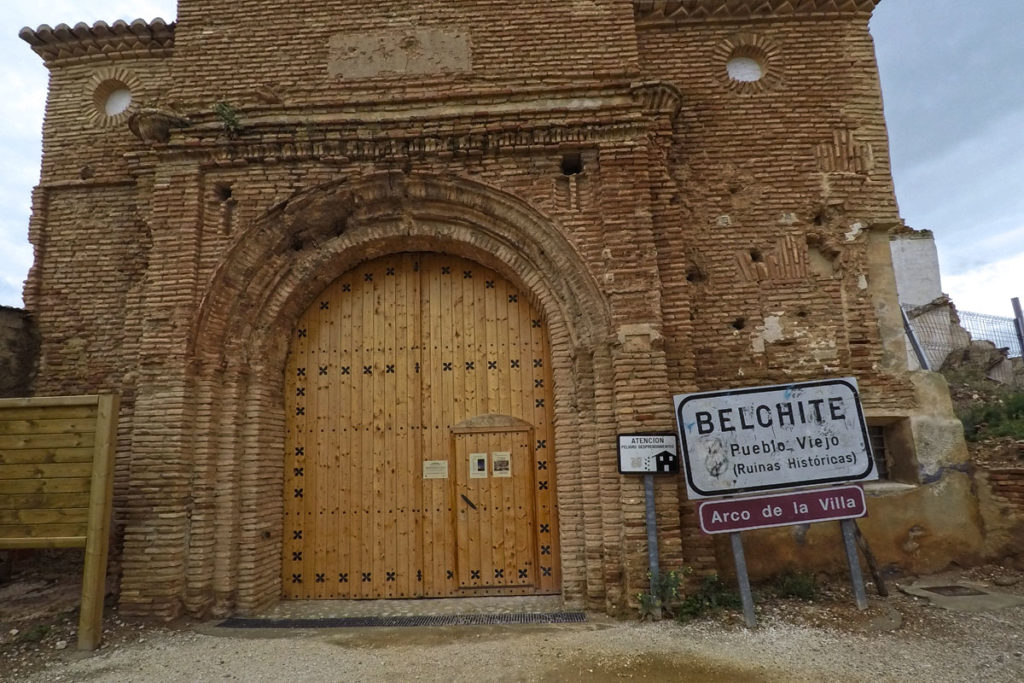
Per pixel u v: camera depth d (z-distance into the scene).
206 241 7.45
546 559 7.38
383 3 8.08
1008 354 16.45
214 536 6.99
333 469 7.76
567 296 7.26
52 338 8.56
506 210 7.44
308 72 7.91
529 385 7.78
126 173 8.88
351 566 7.54
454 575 7.43
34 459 6.02
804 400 6.19
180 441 6.87
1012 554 7.21
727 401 6.23
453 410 7.80
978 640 5.47
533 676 4.92
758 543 7.22
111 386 8.34
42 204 8.95
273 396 7.67
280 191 7.52
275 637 6.11
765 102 8.27
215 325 7.32
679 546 6.45
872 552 7.07
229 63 7.98
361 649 5.68
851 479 6.03
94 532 5.87
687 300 7.27
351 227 7.80
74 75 9.30
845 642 5.48
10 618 6.62
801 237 7.93
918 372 7.74
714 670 4.92
